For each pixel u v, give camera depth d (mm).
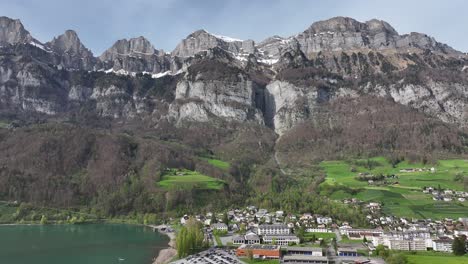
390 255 185000
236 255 199500
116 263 199500
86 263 198875
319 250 197500
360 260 183625
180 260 192500
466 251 198250
